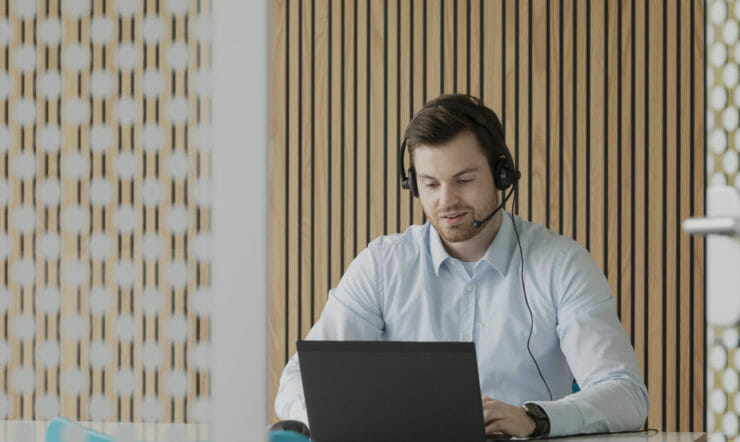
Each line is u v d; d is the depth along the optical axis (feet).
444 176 7.47
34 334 3.89
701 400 13.35
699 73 13.37
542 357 7.72
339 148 14.02
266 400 3.10
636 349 13.52
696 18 13.34
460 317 7.92
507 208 13.75
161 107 3.62
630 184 13.51
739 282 2.82
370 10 13.98
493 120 7.62
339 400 5.88
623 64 13.52
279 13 14.12
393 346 5.69
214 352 3.10
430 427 5.74
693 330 13.39
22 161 3.86
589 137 13.60
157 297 3.53
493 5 13.74
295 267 14.08
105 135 3.76
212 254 3.10
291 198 14.11
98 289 3.71
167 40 3.64
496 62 13.74
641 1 13.47
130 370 3.66
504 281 7.84
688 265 13.39
